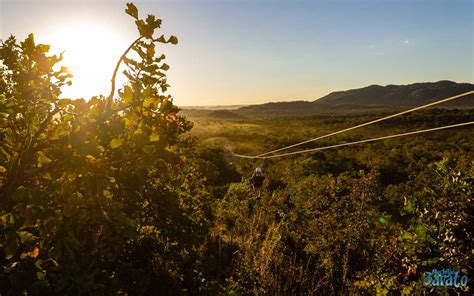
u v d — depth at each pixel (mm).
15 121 2211
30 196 1812
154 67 2318
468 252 3541
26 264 2082
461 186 3922
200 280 4484
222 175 22266
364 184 7957
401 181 20469
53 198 1916
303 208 10133
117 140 1909
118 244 2613
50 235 1835
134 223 2018
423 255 3602
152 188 3307
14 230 1787
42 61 2254
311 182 12250
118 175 2109
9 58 2559
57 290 2131
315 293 5867
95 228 2084
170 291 3875
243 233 8859
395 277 4004
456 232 3662
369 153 30297
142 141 1990
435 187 4156
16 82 2320
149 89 2176
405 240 3713
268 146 43062
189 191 5289
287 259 6938
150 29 2248
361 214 7305
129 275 3670
